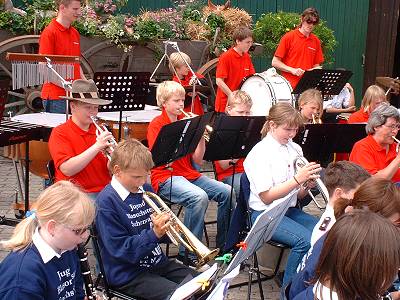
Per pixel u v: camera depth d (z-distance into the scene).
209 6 8.62
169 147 4.05
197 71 7.91
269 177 3.80
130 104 4.99
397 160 4.17
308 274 2.44
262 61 10.88
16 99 7.63
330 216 3.01
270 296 4.13
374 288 1.84
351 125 4.63
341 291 1.87
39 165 4.81
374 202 2.52
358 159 4.31
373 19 10.45
